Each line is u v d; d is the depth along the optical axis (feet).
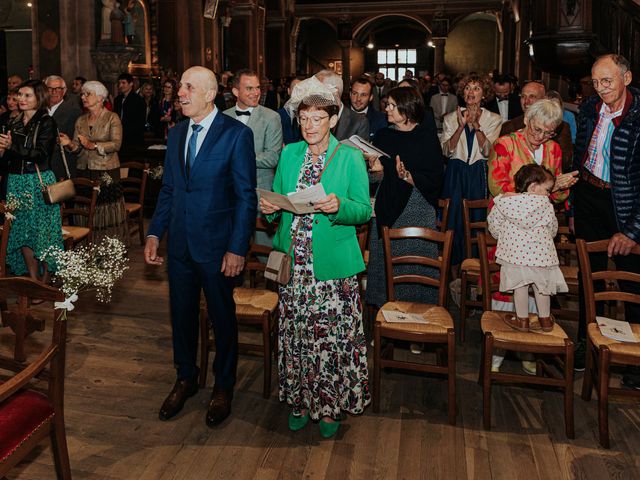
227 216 10.70
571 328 15.81
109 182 20.06
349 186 10.01
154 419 11.20
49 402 8.32
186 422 11.12
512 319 11.48
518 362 13.83
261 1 77.05
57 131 16.31
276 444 10.46
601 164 12.32
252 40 73.61
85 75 39.14
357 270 10.15
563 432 10.91
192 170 10.52
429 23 88.28
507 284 11.03
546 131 12.18
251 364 13.56
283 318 10.48
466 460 10.04
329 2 89.15
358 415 10.80
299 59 100.53
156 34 56.59
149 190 28.71
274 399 12.06
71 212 18.70
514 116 21.45
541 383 10.69
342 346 10.34
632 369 12.24
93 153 20.56
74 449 10.23
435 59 88.69
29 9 51.88
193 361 11.64
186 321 11.32
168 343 14.57
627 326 11.27
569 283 13.76
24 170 16.07
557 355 12.92
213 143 10.45
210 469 9.74
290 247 10.04
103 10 39.75
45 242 16.24
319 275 9.88
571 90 28.43
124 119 29.01
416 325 11.17
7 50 53.11
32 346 14.19
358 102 16.60
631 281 12.05
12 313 13.11
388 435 10.78
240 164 10.48
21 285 8.25
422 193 13.32
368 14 89.45
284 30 86.12
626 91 11.75
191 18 56.95
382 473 9.67
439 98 27.71
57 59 38.65
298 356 10.46
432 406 11.83
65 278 8.75
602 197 12.39
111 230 21.36
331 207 9.11
